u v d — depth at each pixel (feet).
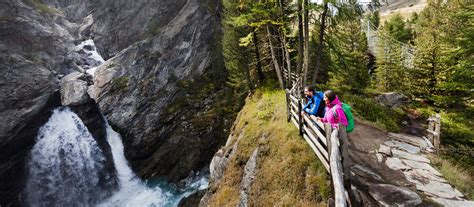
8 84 74.49
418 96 63.82
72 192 76.43
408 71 70.69
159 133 82.43
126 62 93.20
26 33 91.04
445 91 55.16
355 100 44.62
